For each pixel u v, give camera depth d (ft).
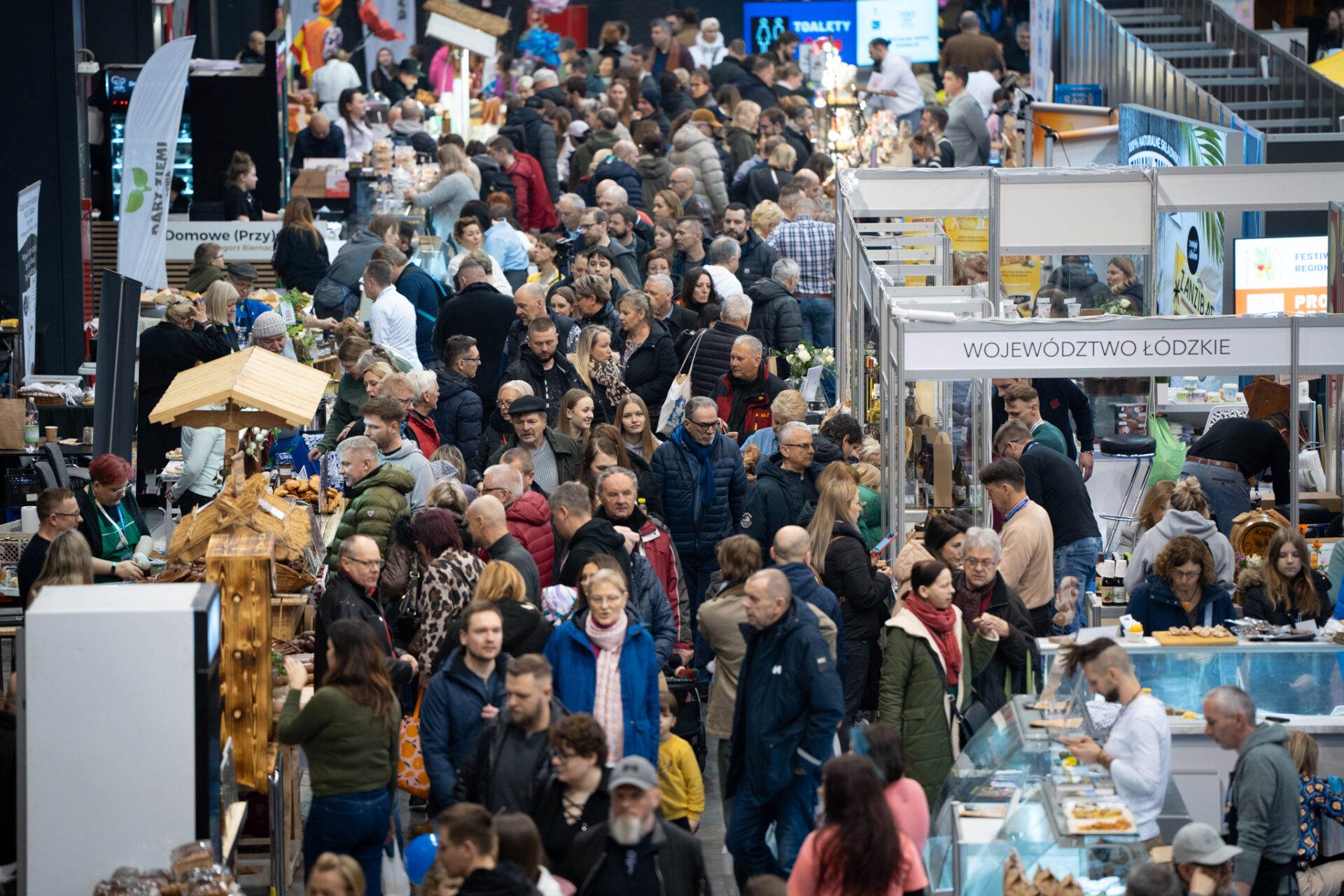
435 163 102.32
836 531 43.57
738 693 36.86
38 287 85.20
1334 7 128.98
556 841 31.65
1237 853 30.68
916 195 67.00
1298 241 71.67
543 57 142.51
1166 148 81.82
